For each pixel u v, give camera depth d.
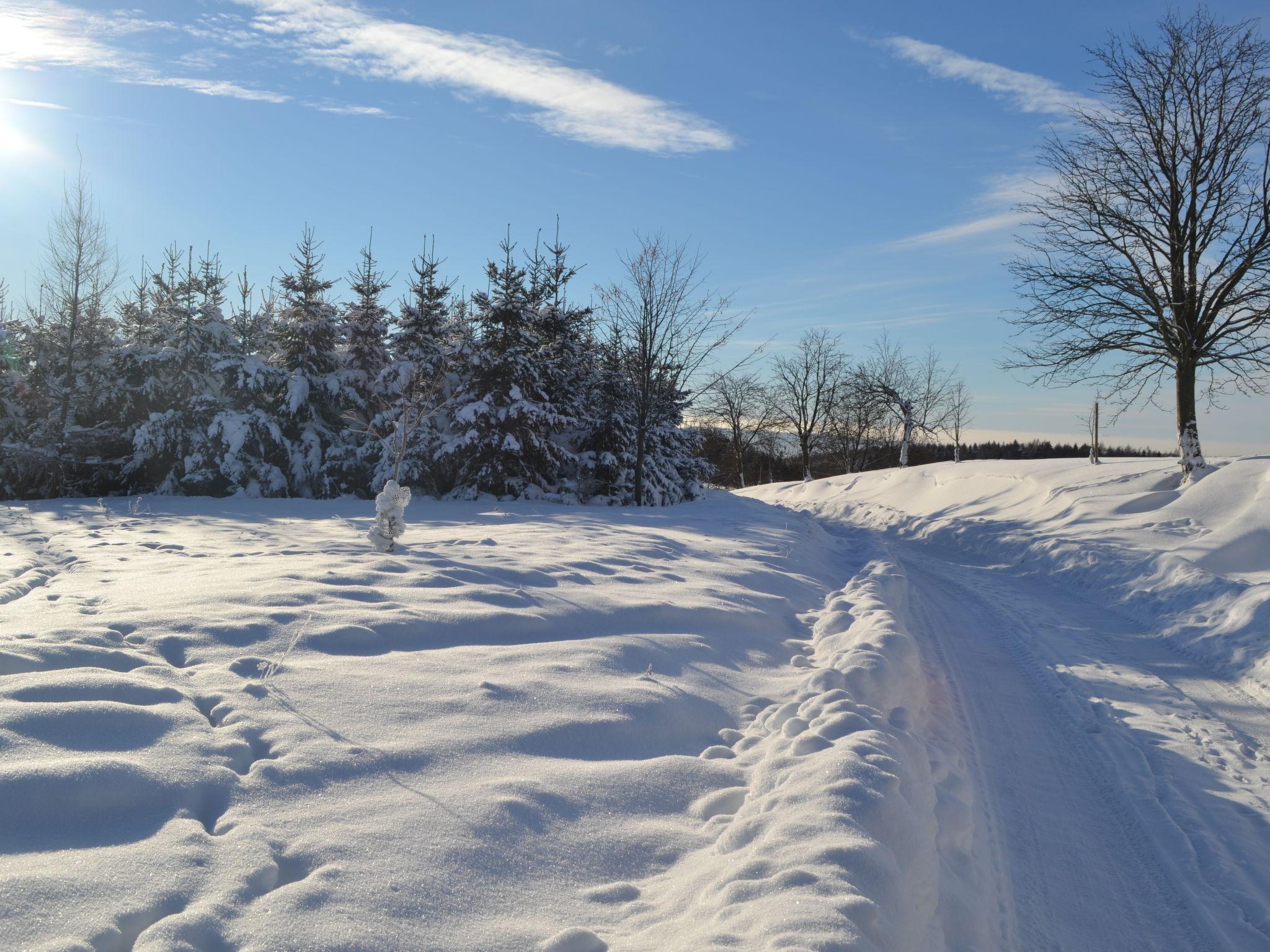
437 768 3.74
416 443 20.55
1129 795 5.43
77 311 21.62
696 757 4.45
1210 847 4.73
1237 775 5.83
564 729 4.38
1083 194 21.44
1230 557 13.19
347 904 2.59
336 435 21.77
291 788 3.36
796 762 4.09
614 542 11.53
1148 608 11.76
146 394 20.77
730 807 3.85
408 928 2.54
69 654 4.46
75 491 20.09
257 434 20.16
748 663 6.49
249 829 3.00
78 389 21.66
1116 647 9.87
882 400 49.94
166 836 2.88
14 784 2.92
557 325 23.27
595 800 3.70
